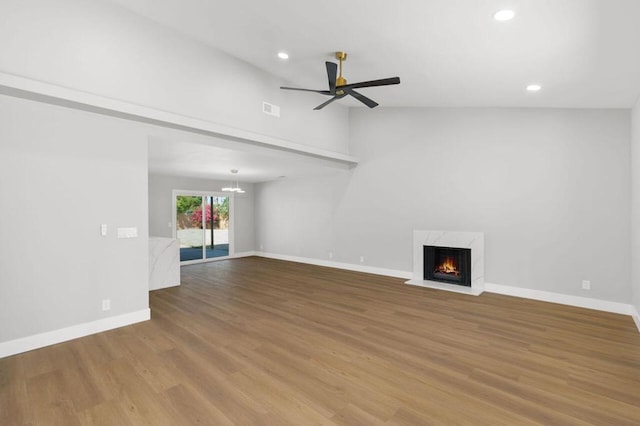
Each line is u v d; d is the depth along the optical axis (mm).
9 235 3021
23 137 3092
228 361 2910
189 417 2123
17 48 2934
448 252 6016
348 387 2490
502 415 2154
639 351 3135
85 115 3471
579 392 2432
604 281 4441
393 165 6574
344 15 2984
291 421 2088
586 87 3699
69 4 3234
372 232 6969
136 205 3863
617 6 2154
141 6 3545
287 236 8953
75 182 3406
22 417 2121
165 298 5020
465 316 4172
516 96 4457
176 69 4051
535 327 3789
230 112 4641
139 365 2828
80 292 3447
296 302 4797
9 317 3025
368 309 4457
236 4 3199
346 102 6547
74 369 2756
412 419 2109
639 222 3742
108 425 2049
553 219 4828
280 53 4297
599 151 4469
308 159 6113
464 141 5676
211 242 9109
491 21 2604
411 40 3234
